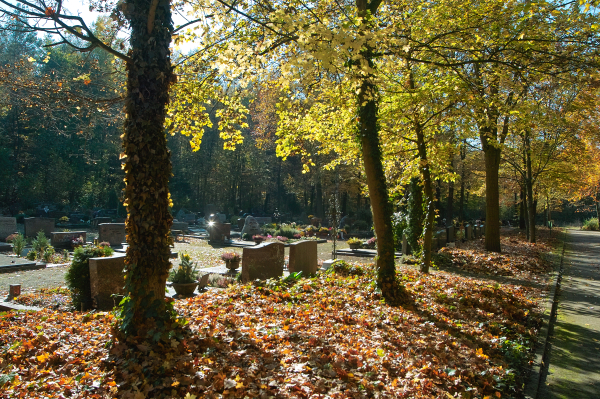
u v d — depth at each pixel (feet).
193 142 27.68
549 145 72.28
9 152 123.24
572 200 121.39
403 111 35.60
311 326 18.42
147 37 15.16
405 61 31.94
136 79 15.11
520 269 45.32
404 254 57.72
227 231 82.48
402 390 12.84
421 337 18.69
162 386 11.53
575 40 25.53
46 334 16.06
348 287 27.99
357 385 12.92
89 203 137.28
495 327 22.17
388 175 48.78
